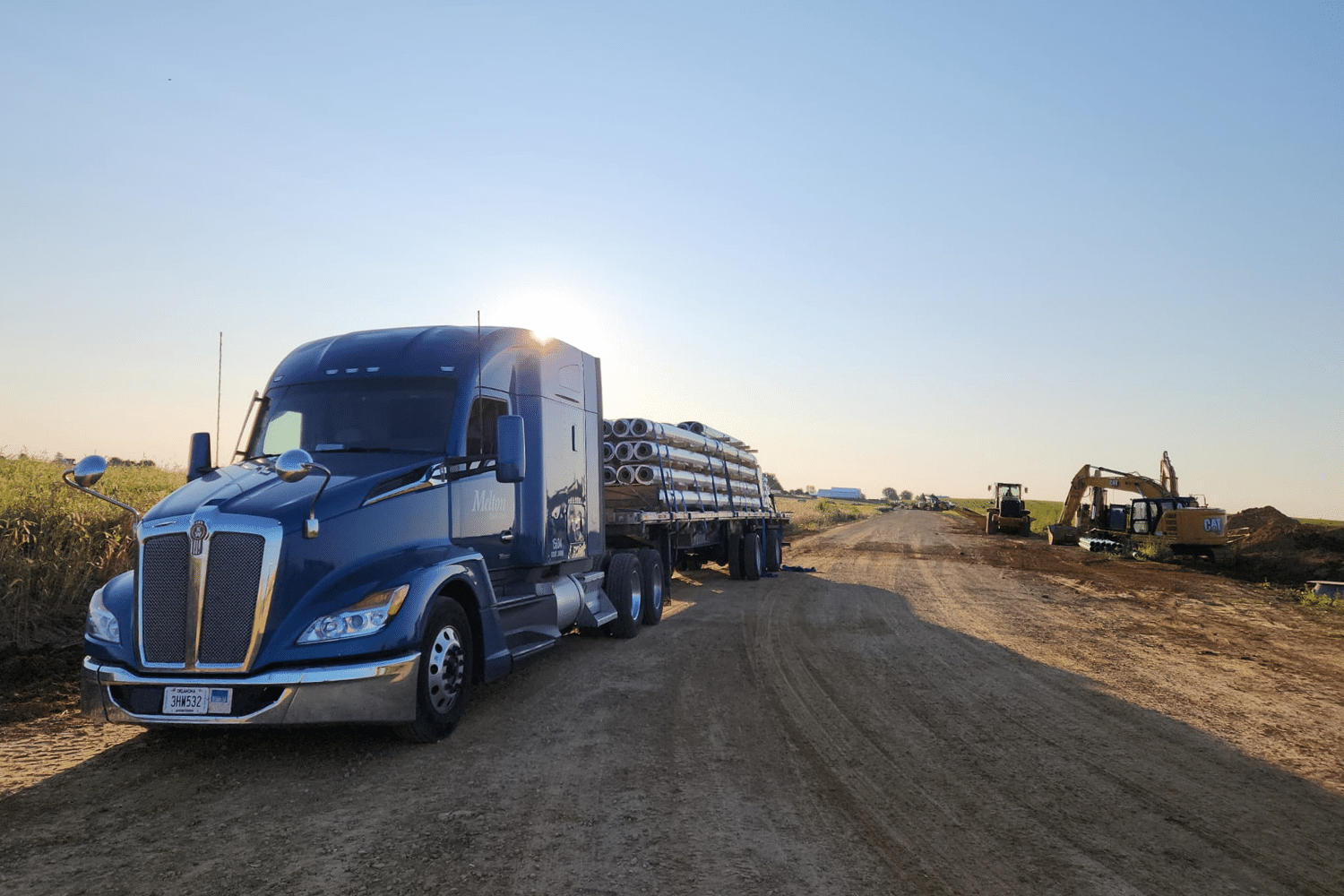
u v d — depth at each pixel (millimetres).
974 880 3648
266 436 6648
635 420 12031
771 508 20172
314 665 4941
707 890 3469
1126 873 3771
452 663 5762
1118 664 8953
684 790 4695
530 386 7695
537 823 4156
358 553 5359
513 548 7277
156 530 5023
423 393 6691
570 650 9039
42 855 3713
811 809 4461
